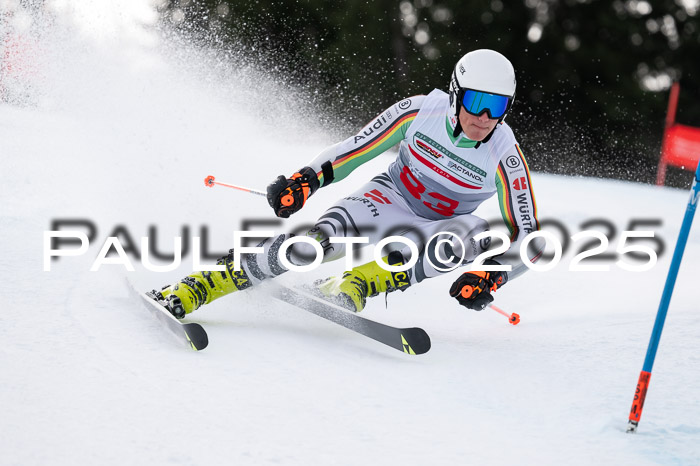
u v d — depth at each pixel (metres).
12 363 4.69
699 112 43.66
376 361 5.38
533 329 6.56
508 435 4.19
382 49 41.12
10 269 6.69
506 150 6.29
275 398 4.49
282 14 39.03
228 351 5.25
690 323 6.53
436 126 6.33
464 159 6.32
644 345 5.91
